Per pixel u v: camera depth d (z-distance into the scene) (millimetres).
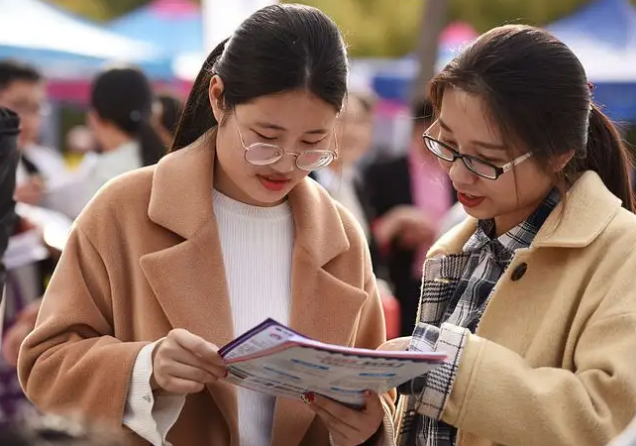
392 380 2480
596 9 13430
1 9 12070
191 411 2947
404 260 6559
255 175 2865
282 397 2902
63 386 2844
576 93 2656
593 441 2453
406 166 7121
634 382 2451
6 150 3344
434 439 2801
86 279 2975
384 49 15898
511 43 2623
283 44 2744
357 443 2816
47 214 4949
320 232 3117
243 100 2777
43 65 11992
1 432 1585
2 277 3539
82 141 13781
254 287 3049
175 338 2646
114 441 1629
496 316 2699
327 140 2863
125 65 5914
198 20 13641
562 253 2691
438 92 2752
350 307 3090
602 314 2533
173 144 3160
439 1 11188
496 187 2650
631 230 2621
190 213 2967
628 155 2963
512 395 2484
